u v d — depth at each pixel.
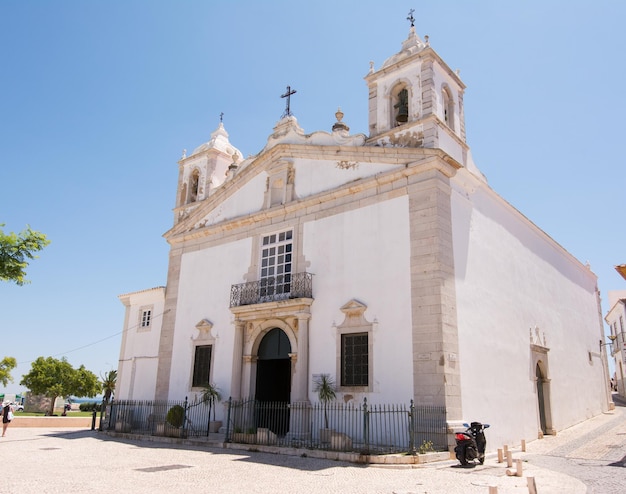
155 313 21.73
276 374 17.45
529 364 17.03
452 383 12.48
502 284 16.36
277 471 9.81
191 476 9.20
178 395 18.55
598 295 28.11
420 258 13.55
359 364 14.03
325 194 16.11
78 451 12.95
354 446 12.72
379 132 16.11
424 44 16.47
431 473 9.73
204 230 19.95
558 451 13.73
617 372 38.78
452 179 14.65
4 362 40.44
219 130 23.31
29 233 12.99
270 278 17.02
